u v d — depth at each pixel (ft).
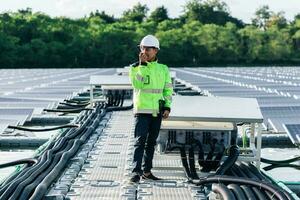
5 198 25.91
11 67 260.42
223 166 30.04
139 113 29.07
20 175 29.35
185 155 31.09
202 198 27.37
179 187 28.89
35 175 28.81
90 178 30.25
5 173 36.78
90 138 40.24
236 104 32.96
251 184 27.55
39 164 31.22
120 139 40.55
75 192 27.96
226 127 31.32
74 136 39.73
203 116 30.55
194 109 31.96
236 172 30.99
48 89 93.81
